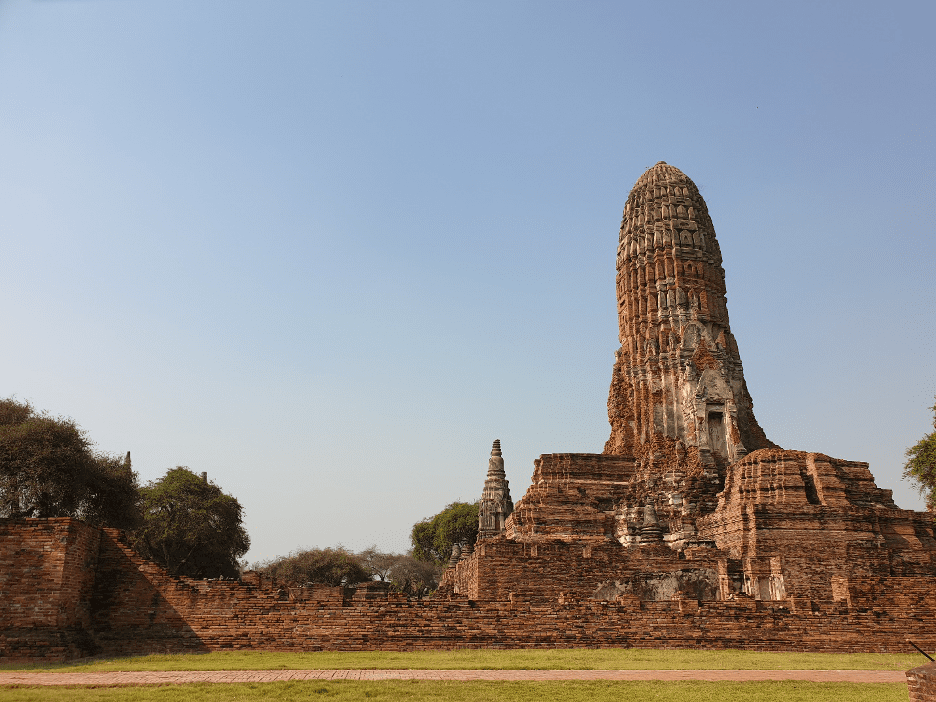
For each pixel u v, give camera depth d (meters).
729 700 25.72
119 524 53.38
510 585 51.22
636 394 75.06
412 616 39.53
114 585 39.53
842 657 37.72
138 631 38.78
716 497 65.56
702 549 53.75
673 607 41.00
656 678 30.02
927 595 41.97
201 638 38.75
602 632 40.16
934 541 56.78
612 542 58.66
